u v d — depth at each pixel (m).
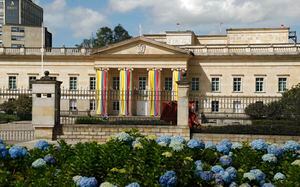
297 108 45.44
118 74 82.50
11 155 10.08
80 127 24.52
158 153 9.34
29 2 167.38
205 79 82.19
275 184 9.17
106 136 24.44
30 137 28.12
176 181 8.52
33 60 84.50
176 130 24.25
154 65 78.31
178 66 77.81
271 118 48.47
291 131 25.95
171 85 80.94
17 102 64.69
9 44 134.75
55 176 8.70
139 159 9.28
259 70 80.81
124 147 10.15
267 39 92.94
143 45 78.50
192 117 26.42
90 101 72.94
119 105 68.56
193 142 10.95
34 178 8.76
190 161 9.27
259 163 10.63
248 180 9.43
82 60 84.12
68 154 10.84
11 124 45.38
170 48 77.44
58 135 24.38
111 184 7.83
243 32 93.75
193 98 82.12
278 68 80.19
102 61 79.38
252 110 57.78
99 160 9.29
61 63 84.50
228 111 69.81
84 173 9.05
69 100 75.19
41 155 10.63
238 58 81.44
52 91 23.91
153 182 8.50
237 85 81.56
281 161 10.71
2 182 8.46
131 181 8.40
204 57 82.06
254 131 26.05
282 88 80.06
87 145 10.90
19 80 84.44
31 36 136.50
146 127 24.42
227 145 11.69
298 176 9.13
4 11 161.25
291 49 79.88
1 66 84.75
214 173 9.30
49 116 23.89
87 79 83.88
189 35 92.94
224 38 97.12
